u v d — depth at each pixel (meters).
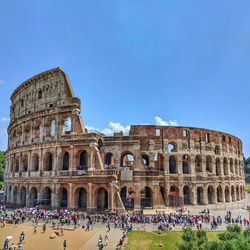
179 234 52.00
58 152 77.50
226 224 61.72
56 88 84.19
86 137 75.38
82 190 76.50
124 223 57.81
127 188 84.75
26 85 95.00
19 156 88.94
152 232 52.94
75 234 52.09
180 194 84.19
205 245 30.75
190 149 88.56
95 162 73.38
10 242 48.97
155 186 77.06
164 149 86.38
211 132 94.75
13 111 105.88
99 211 68.88
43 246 46.16
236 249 28.06
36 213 66.69
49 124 83.69
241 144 117.06
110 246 44.75
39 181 78.88
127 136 80.38
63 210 68.88
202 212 74.62
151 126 87.56
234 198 99.75
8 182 94.75
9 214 71.19
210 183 90.00
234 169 103.94
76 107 78.50
